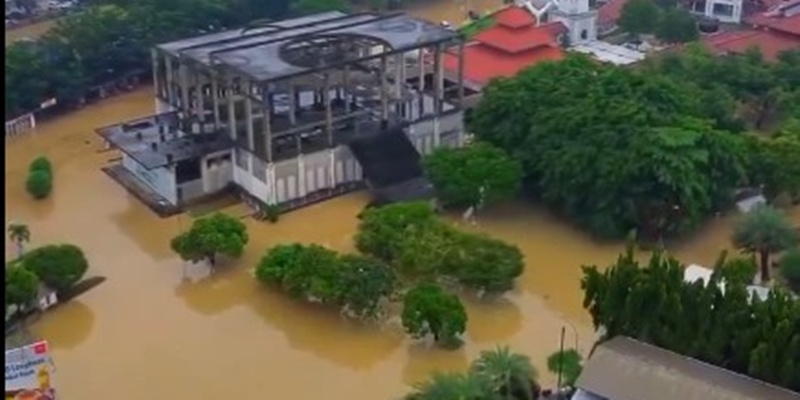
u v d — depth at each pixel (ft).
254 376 224.53
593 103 291.17
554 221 293.43
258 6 430.61
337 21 343.87
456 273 249.96
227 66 296.10
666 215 275.39
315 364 229.04
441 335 231.50
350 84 330.34
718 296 202.18
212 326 244.22
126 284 262.88
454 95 351.05
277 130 304.30
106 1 429.79
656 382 186.39
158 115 337.11
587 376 190.39
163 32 397.39
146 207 307.58
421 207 271.28
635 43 426.10
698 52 368.68
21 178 325.21
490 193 286.46
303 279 243.40
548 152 286.87
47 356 197.88
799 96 342.44
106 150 346.54
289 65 298.76
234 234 265.95
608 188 273.95
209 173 311.47
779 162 290.76
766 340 190.60
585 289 217.36
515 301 253.85
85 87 379.14
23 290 237.45
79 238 287.28
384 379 222.89
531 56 372.79
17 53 361.71
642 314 203.62
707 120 295.48
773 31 404.57
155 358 231.09
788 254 252.42
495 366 198.80
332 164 311.47
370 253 264.11
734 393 182.39
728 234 285.84
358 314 242.78
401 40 318.45
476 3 500.74
